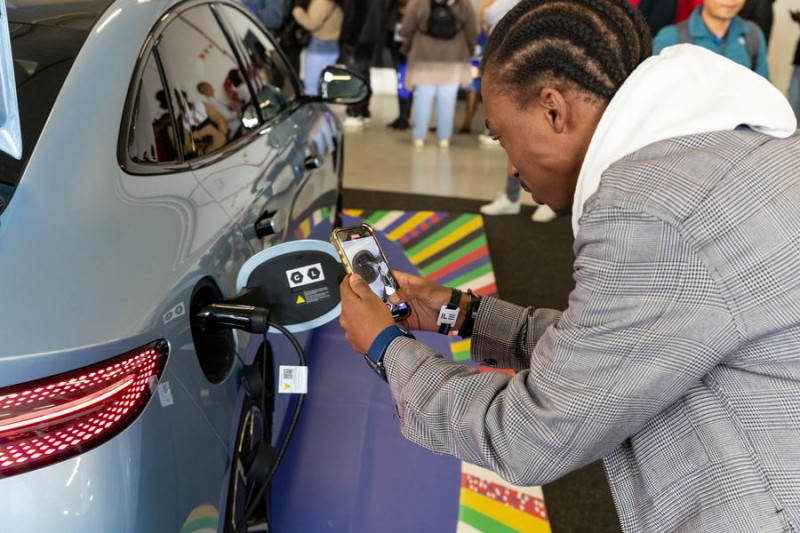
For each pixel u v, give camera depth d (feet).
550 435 2.91
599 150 2.97
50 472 3.31
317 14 22.67
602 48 2.97
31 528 3.29
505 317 4.50
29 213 3.89
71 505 3.35
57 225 3.90
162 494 3.80
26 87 4.58
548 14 3.00
